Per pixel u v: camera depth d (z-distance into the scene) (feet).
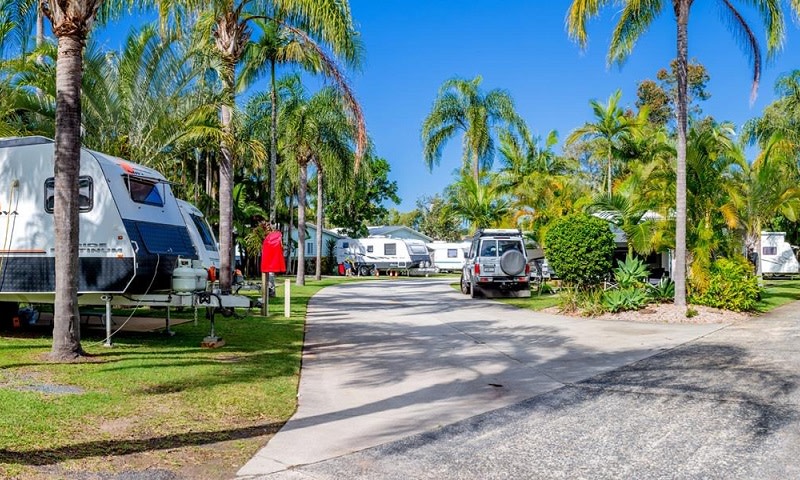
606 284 51.39
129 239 30.55
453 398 21.65
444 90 94.07
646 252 51.06
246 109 82.43
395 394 22.21
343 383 23.99
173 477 13.71
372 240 141.59
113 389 20.89
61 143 25.54
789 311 46.47
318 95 86.58
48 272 31.42
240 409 19.54
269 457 15.30
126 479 13.39
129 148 50.21
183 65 51.06
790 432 16.90
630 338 34.73
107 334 30.40
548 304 55.52
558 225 50.21
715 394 21.21
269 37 71.46
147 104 51.16
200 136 49.42
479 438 16.96
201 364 26.07
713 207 49.19
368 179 94.22
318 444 16.42
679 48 45.80
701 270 46.78
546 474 14.19
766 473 14.02
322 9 39.99
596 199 56.44
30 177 31.89
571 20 46.88
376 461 15.11
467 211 89.10
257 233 98.89
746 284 45.06
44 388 20.49
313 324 41.83
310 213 158.10
